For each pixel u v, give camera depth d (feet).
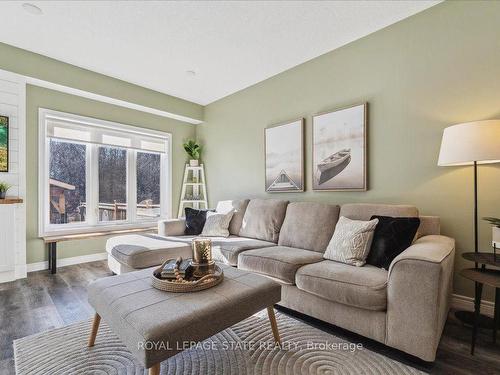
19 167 9.64
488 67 6.57
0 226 8.96
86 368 4.63
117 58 10.20
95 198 12.25
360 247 6.30
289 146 10.84
